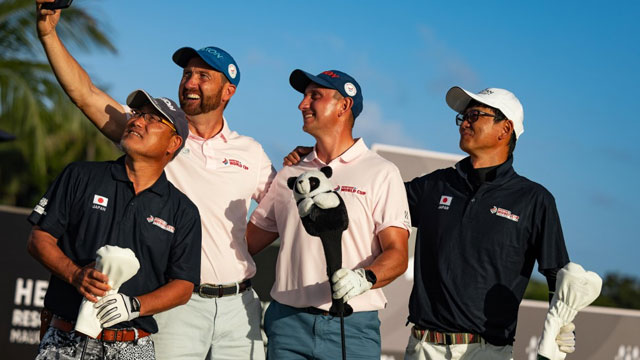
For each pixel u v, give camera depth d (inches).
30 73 579.2
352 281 127.3
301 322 148.6
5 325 223.1
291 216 152.9
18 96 567.2
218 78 161.9
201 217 154.6
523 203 145.8
